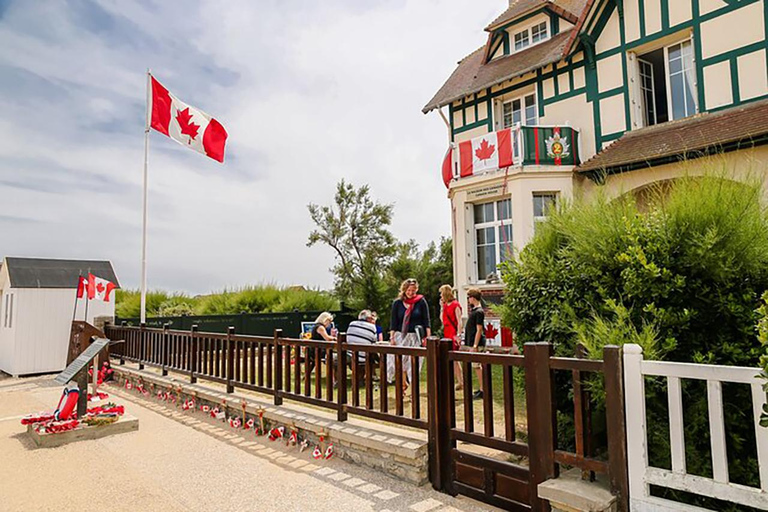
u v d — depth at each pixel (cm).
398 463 416
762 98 880
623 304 354
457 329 761
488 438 360
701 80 957
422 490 392
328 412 553
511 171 1099
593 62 1123
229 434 582
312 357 952
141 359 970
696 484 254
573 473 319
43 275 1154
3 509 372
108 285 1077
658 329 319
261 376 633
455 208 1228
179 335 836
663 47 1055
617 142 1037
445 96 1414
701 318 332
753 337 317
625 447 279
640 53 1085
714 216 329
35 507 376
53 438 545
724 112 904
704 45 955
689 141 855
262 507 366
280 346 597
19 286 1109
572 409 381
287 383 583
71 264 1222
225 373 714
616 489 280
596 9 1098
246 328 1460
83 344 1009
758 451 237
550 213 449
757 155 770
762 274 324
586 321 366
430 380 403
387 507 360
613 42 1093
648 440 317
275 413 557
